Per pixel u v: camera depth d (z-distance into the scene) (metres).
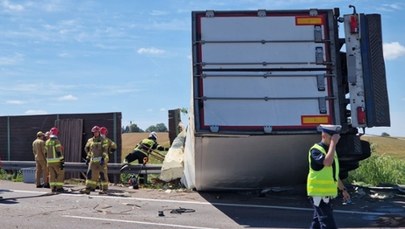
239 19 10.24
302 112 9.98
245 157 11.44
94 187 14.20
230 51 10.12
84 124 19.19
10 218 10.10
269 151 11.24
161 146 17.73
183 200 12.61
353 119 10.09
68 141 19.20
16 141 20.86
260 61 10.12
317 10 10.38
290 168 12.30
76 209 11.26
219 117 9.83
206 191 14.02
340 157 10.99
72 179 18.03
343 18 10.35
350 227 9.19
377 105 10.16
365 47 10.25
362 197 12.50
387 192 12.93
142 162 17.28
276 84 10.07
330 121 9.98
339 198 12.31
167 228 9.09
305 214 10.57
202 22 10.19
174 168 15.57
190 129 12.10
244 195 13.49
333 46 10.26
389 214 10.37
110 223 9.55
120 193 14.08
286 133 9.84
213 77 10.00
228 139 10.57
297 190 13.66
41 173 15.73
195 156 11.52
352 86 10.18
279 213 10.70
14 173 19.42
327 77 10.16
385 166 16.16
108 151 14.48
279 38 10.23
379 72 10.27
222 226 9.31
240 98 9.93
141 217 10.23
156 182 16.36
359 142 10.68
